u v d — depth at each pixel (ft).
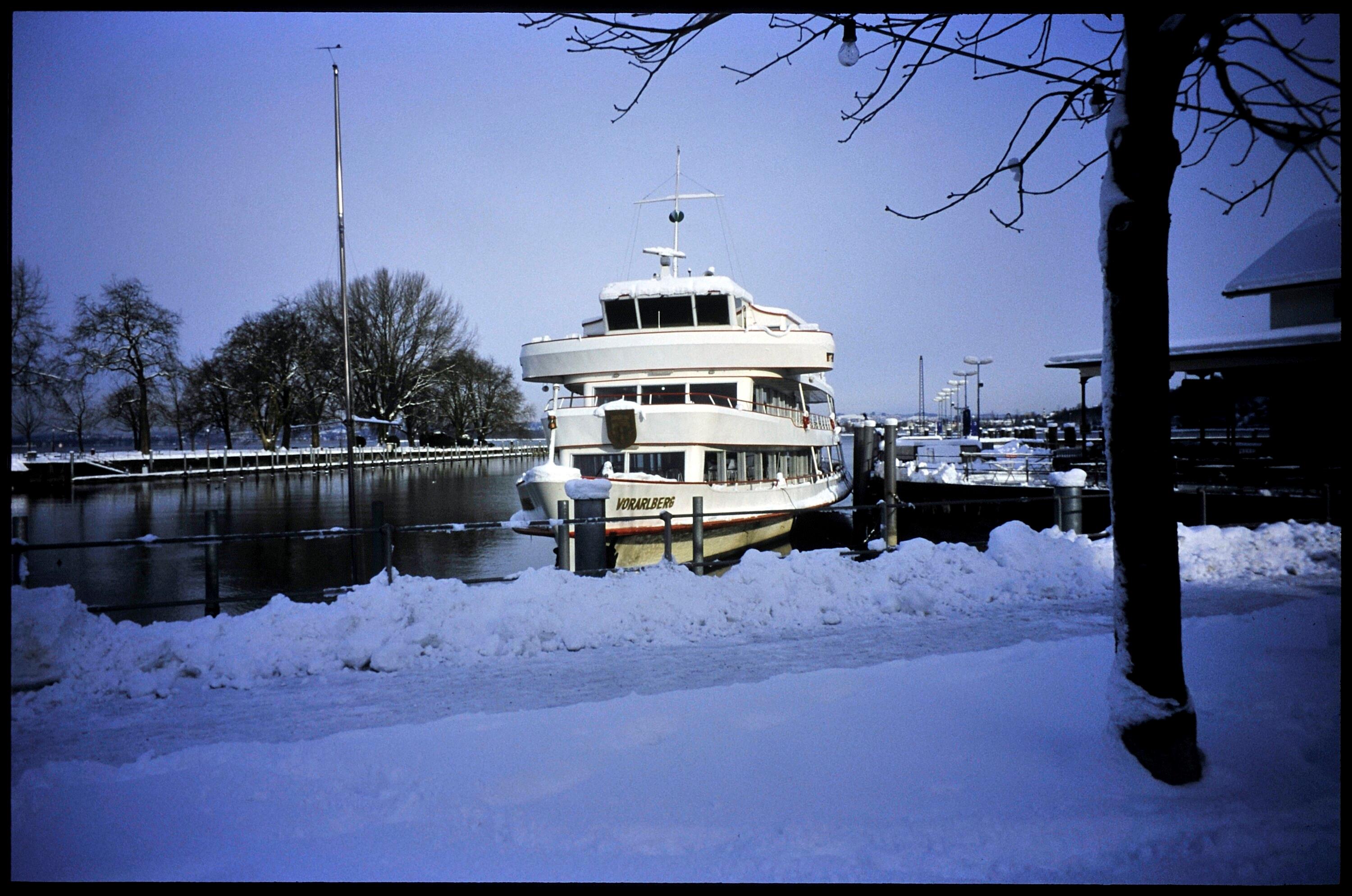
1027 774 13.50
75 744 15.93
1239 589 29.07
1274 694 16.37
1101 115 17.54
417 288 235.20
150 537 23.76
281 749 14.58
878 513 88.02
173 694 19.35
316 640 21.84
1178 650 13.57
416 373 238.68
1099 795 12.88
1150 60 12.88
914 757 14.14
